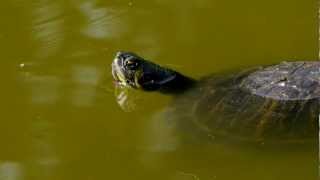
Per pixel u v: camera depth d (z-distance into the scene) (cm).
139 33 1500
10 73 1362
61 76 1338
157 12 1602
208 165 1031
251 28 1477
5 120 1202
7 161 1091
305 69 1143
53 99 1257
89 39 1484
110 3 1662
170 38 1466
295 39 1402
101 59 1398
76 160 1075
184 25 1522
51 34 1520
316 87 1099
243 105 1112
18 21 1595
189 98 1198
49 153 1102
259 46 1394
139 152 1078
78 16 1603
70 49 1445
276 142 1047
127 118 1183
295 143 1041
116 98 1250
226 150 1053
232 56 1366
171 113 1175
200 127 1102
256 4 1590
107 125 1166
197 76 1305
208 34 1473
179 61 1370
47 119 1197
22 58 1421
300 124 1055
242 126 1077
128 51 1417
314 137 1040
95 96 1261
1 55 1438
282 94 1102
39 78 1337
